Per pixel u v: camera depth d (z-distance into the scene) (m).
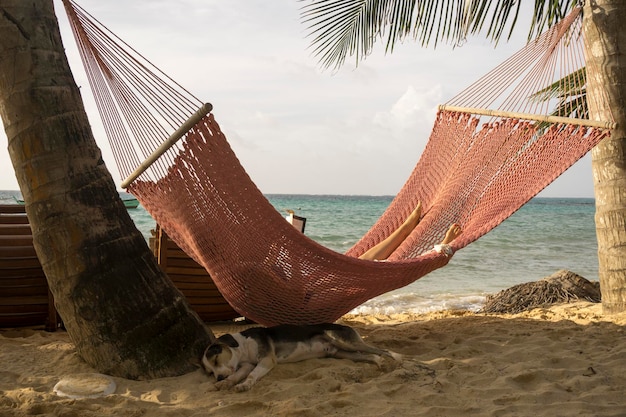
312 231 21.80
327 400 3.07
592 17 5.37
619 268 5.30
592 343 4.18
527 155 4.79
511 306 6.77
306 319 4.15
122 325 3.47
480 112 5.24
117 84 3.53
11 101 3.48
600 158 5.41
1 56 3.47
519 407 2.98
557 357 3.74
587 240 18.98
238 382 3.39
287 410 2.91
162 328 3.54
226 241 3.69
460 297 8.77
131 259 3.57
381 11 6.45
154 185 3.70
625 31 5.29
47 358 3.75
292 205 52.59
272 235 3.55
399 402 3.09
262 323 4.21
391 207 5.60
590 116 5.52
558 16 5.53
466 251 15.95
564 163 4.45
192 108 3.32
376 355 3.70
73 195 3.50
